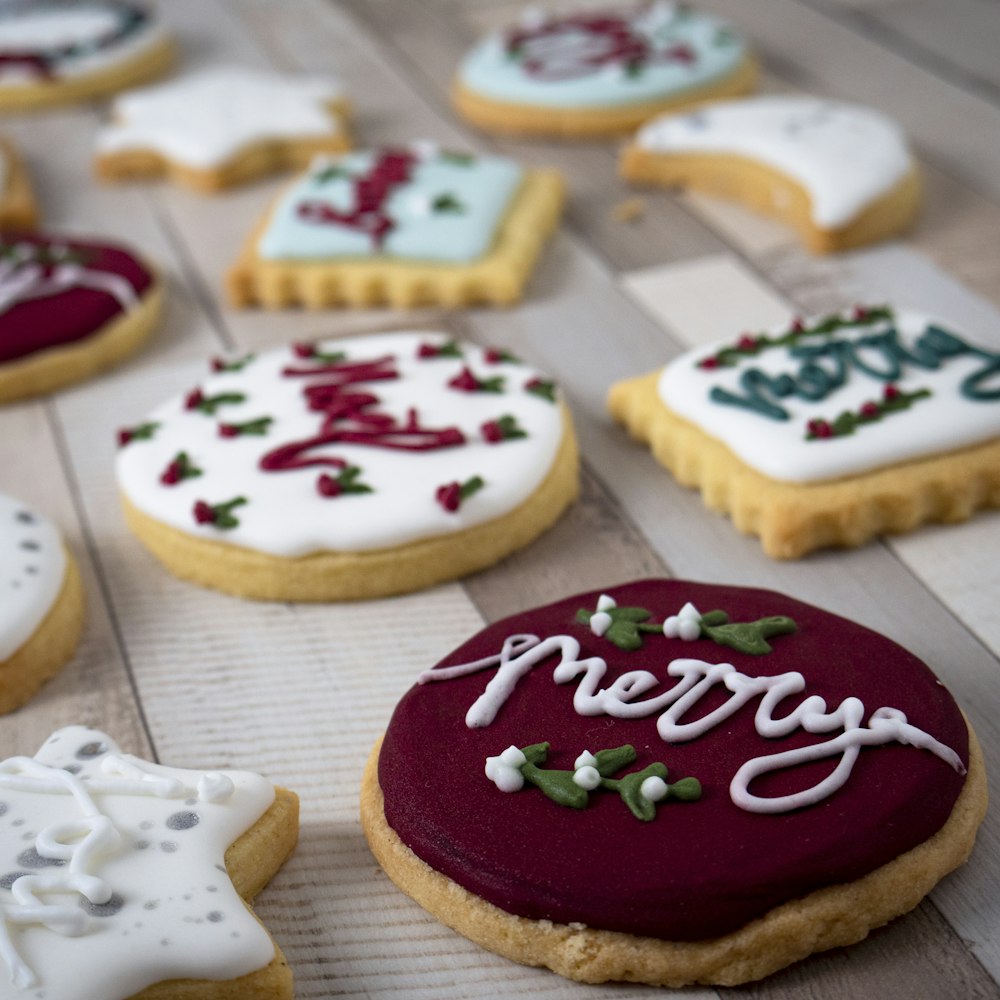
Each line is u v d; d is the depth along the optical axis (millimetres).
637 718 386
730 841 369
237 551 432
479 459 438
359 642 426
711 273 521
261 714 415
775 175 538
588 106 582
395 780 384
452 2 694
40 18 658
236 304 518
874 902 371
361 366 465
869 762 378
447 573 435
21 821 379
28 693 420
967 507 440
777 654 395
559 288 518
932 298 505
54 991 358
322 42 665
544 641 400
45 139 608
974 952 373
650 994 370
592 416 474
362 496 432
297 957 377
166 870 373
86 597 439
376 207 523
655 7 633
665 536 443
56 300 501
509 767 379
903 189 529
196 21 688
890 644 396
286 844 389
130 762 389
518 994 371
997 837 386
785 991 370
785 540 433
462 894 375
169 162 578
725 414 445
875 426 438
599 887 367
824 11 666
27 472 470
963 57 624
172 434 451
